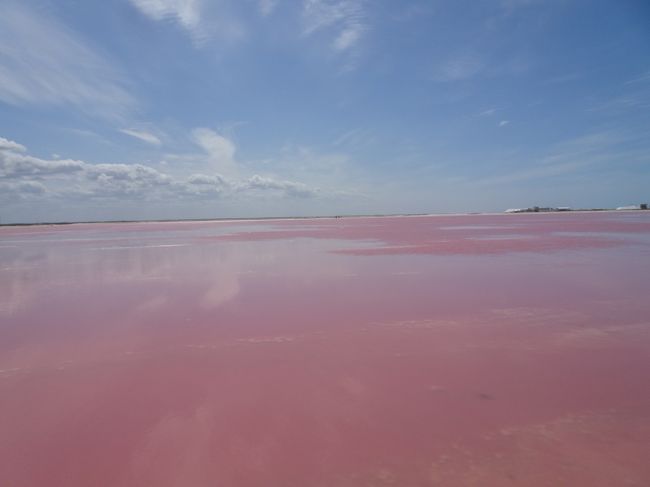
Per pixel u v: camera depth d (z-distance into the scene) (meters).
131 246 19.23
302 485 2.58
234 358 4.73
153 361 4.68
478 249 15.02
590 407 3.45
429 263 11.74
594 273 9.55
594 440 2.98
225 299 7.66
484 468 2.70
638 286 8.05
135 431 3.23
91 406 3.65
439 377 4.11
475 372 4.21
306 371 4.32
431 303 7.04
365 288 8.41
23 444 3.08
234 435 3.14
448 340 5.18
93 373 4.36
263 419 3.37
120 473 2.73
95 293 8.34
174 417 3.44
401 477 2.63
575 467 2.68
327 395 3.77
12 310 6.99
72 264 12.73
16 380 4.21
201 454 2.91
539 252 13.72
